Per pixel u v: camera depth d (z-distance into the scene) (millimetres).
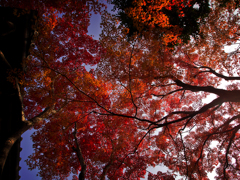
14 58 8156
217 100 9031
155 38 8078
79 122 13016
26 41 8633
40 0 11266
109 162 10227
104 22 7871
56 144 11680
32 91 8859
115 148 11539
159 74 8539
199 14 9469
